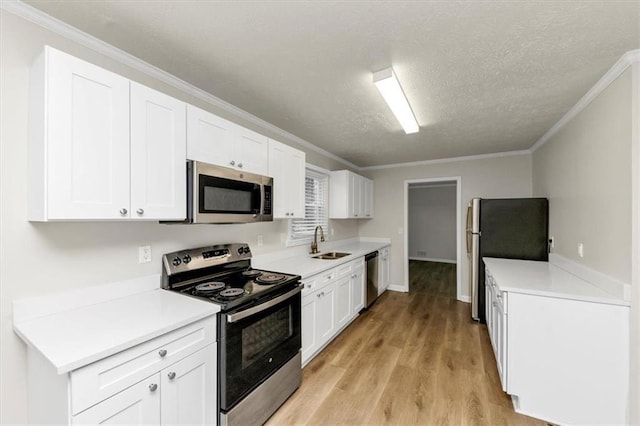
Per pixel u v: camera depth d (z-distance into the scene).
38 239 1.34
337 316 3.02
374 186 5.14
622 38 1.46
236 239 2.46
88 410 1.02
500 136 3.25
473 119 2.67
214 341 1.52
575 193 2.37
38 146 1.20
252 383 1.68
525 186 3.94
